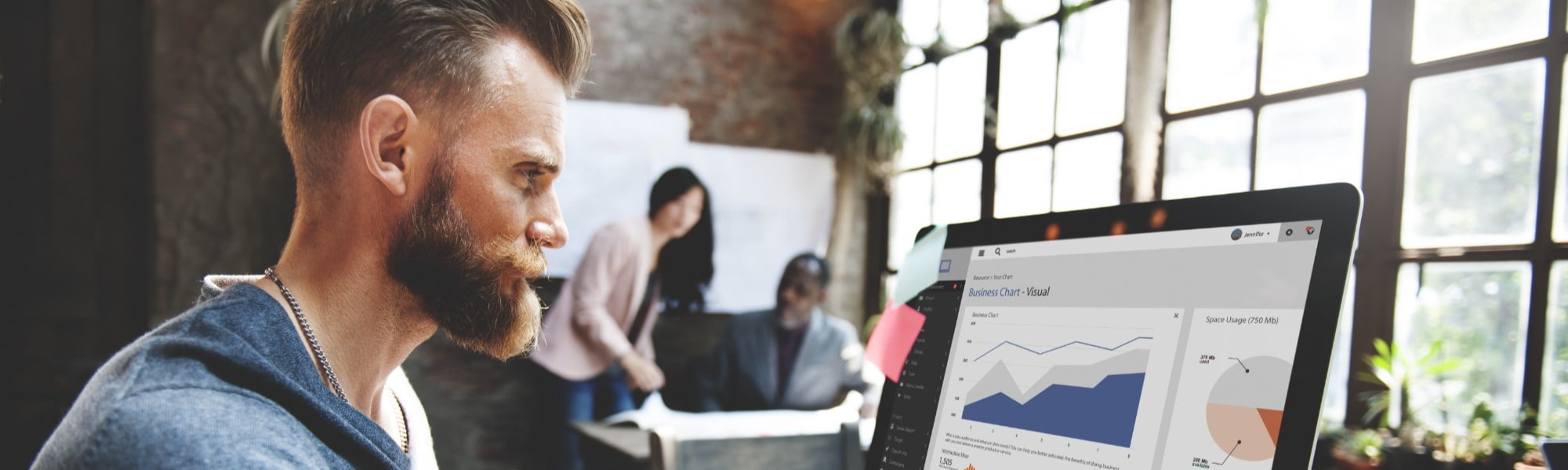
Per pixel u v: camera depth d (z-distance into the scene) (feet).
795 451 6.01
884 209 13.93
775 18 13.53
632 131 12.48
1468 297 6.16
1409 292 6.57
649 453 6.02
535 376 12.24
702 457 5.73
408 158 2.00
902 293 2.60
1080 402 2.05
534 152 2.11
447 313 2.10
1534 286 5.74
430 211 2.01
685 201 11.86
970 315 2.39
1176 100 8.44
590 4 12.40
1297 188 1.85
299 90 2.04
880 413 2.51
